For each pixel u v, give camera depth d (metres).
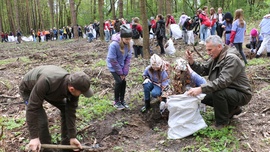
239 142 3.65
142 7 8.32
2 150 3.80
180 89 4.20
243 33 7.30
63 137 3.76
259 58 8.19
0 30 34.72
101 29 16.47
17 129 4.39
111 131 4.30
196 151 3.58
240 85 3.82
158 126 4.45
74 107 3.30
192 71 4.20
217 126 3.97
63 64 9.15
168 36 13.31
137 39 9.27
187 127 3.89
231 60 3.70
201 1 28.36
